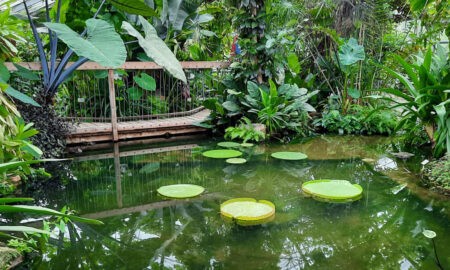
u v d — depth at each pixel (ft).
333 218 6.86
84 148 13.39
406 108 11.64
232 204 7.48
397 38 18.67
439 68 10.96
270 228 6.42
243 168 10.55
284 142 14.46
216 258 5.32
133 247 5.70
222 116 15.90
